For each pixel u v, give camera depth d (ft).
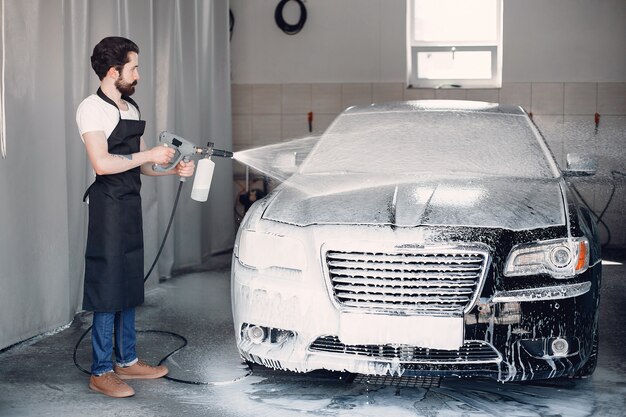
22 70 13.39
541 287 10.23
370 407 10.75
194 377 12.13
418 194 11.54
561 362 10.30
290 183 12.71
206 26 23.15
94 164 10.78
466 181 12.31
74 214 15.79
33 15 13.62
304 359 10.41
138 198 11.48
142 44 18.17
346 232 10.39
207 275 20.84
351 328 10.11
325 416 10.42
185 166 11.90
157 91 19.56
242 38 27.25
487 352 10.23
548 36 26.03
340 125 14.90
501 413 10.53
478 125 14.34
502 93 26.35
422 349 10.21
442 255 10.17
